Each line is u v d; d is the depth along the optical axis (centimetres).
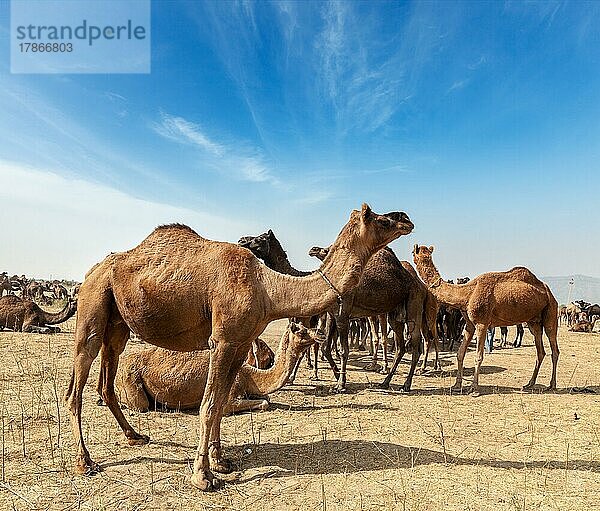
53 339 1650
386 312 1081
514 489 534
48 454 612
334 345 1470
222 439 701
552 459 631
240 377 870
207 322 577
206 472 532
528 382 1192
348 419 814
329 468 591
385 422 799
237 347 552
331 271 572
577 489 536
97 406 845
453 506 492
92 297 600
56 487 521
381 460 620
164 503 492
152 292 565
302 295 564
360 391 1048
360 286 1040
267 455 636
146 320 575
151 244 605
